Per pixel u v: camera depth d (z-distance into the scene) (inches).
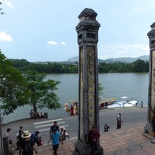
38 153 404.2
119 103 1510.8
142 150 356.2
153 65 457.4
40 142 537.0
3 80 865.5
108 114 1101.7
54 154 389.4
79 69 396.5
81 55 386.0
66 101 1865.2
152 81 461.7
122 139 460.8
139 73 5753.0
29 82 1096.8
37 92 1099.9
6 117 1309.1
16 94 920.9
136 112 1140.5
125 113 1118.4
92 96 380.8
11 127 901.8
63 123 938.1
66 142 460.1
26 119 1059.3
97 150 374.6
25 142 295.3
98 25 368.8
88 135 363.3
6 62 885.2
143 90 2630.4
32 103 1086.4
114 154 354.0
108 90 2659.9
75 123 932.0
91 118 381.4
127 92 2474.2
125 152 356.5
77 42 397.7
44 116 1099.3
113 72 6407.5
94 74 379.6
